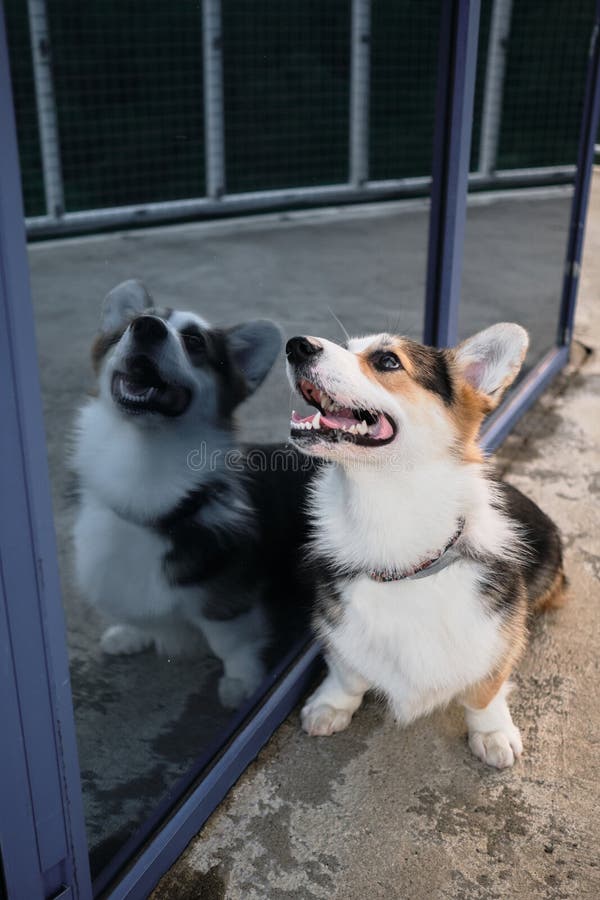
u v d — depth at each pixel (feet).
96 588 6.72
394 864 6.44
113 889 5.86
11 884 5.00
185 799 6.59
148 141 7.98
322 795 7.05
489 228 17.39
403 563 6.69
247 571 7.46
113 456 6.38
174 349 6.22
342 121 12.51
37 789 4.94
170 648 7.09
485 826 6.77
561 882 6.30
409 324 12.83
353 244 13.87
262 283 10.98
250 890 6.24
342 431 6.26
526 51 15.57
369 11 11.71
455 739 7.66
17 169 3.82
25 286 4.00
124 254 8.34
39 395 4.22
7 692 4.56
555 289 16.06
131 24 7.29
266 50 9.46
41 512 4.42
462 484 6.73
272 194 10.92
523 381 14.21
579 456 12.59
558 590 9.06
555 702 8.06
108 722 6.77
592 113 13.82
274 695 7.68
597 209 26.45
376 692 7.78
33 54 6.72
